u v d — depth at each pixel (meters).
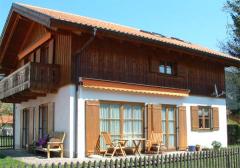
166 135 19.62
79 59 16.70
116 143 16.25
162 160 10.83
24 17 19.67
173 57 20.81
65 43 16.97
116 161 9.69
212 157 12.46
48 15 15.26
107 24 20.72
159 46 18.67
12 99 21.14
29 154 17.69
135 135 18.17
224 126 23.52
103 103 17.14
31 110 20.84
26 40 22.08
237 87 34.88
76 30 15.88
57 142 15.97
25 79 17.05
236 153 13.52
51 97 17.95
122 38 17.09
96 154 16.55
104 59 17.56
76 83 16.44
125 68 18.33
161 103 19.58
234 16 34.38
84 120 16.42
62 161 14.59
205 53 21.06
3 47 22.66
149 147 18.23
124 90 17.77
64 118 16.53
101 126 16.98
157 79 19.77
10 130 46.38
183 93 20.59
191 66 21.91
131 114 18.16
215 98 23.19
